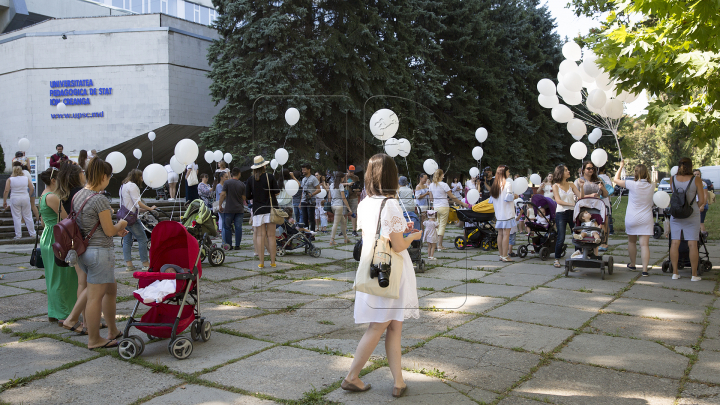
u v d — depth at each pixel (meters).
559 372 3.69
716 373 3.65
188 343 3.98
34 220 13.02
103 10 34.88
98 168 4.18
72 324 4.63
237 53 18.17
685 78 5.29
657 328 4.74
